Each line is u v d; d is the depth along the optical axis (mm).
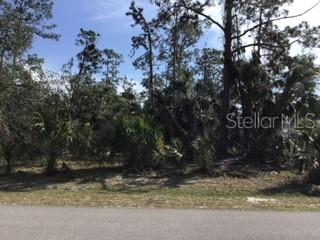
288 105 26438
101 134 23000
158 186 20188
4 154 22547
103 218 9570
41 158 22781
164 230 8445
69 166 24672
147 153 23109
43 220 9234
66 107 23781
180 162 23156
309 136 20859
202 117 28547
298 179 21391
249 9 28750
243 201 14438
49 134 21703
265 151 26125
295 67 26031
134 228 8578
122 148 23031
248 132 28250
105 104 31250
